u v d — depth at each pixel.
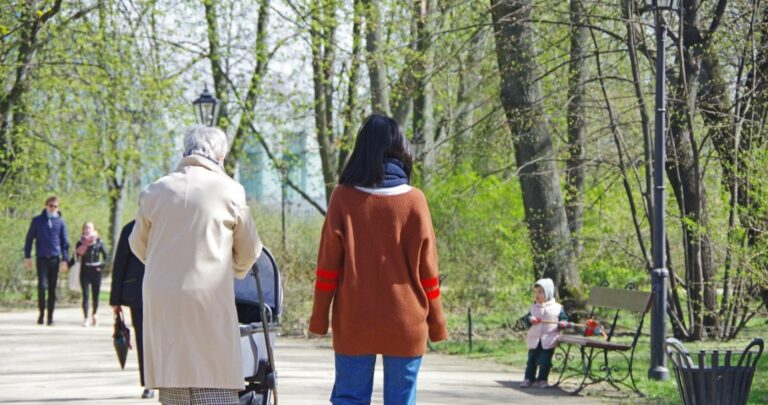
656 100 12.70
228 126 28.72
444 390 11.70
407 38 25.58
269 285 7.20
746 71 16.97
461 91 27.97
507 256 19.98
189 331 6.20
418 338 6.20
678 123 17.16
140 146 30.36
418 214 6.28
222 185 6.47
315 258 21.78
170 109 27.41
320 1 23.98
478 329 19.55
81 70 26.72
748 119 16.16
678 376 8.67
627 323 20.94
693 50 16.83
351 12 24.06
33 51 24.33
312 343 18.42
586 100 19.06
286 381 12.45
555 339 12.14
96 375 13.09
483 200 20.09
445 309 20.48
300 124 29.17
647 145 16.72
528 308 19.75
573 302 19.20
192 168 6.52
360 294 6.19
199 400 6.24
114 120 27.83
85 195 32.50
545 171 19.23
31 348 16.84
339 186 6.37
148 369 6.32
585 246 19.88
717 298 18.06
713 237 15.79
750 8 16.38
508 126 19.92
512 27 19.06
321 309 6.28
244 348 6.69
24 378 12.77
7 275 28.86
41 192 29.97
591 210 20.22
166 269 6.27
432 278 6.32
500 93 19.62
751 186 15.41
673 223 17.59
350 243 6.21
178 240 6.30
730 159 16.08
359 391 6.29
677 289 17.84
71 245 31.98
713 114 16.56
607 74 19.39
